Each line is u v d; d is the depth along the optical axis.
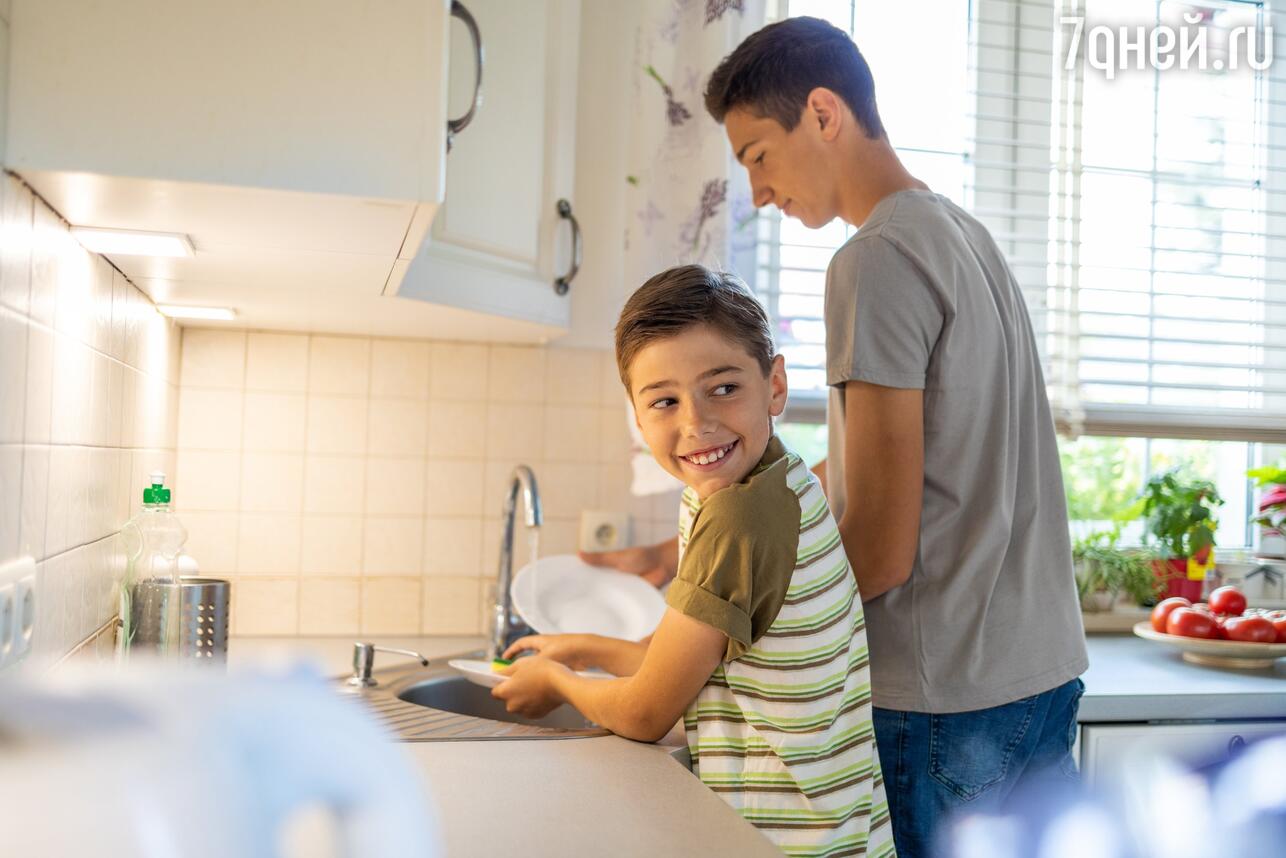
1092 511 2.38
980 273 1.17
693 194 1.92
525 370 1.93
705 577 0.94
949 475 1.13
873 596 1.12
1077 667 1.17
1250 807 1.54
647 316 0.97
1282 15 2.47
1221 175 2.40
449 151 1.43
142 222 0.96
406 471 1.87
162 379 1.58
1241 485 2.48
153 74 0.84
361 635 1.85
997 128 2.30
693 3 1.93
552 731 1.08
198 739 0.34
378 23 0.88
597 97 2.00
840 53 1.25
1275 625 1.77
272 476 1.82
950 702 1.11
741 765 0.96
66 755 0.32
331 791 0.36
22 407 0.83
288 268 1.19
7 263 0.79
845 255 1.14
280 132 0.86
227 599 1.21
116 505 1.22
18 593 0.81
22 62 0.81
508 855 0.66
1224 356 2.38
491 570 1.90
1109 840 1.50
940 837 1.11
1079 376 2.22
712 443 0.97
